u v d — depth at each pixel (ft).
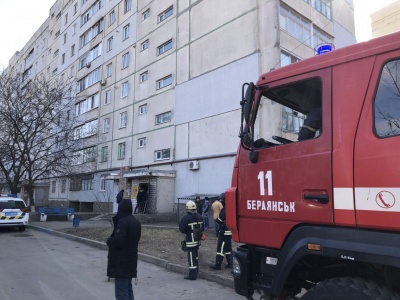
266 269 11.79
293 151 10.96
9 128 74.90
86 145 109.09
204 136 68.08
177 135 75.41
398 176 8.54
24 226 58.29
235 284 12.48
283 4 60.03
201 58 71.15
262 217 11.63
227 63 64.80
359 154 9.37
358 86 9.87
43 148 88.63
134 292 21.25
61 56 143.02
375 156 9.05
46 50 162.09
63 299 19.57
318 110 10.80
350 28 81.46
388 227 8.57
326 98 10.46
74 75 129.59
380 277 10.02
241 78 61.62
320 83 10.84
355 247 9.10
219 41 67.10
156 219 67.51
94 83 114.21
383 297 8.71
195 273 24.67
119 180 89.97
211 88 67.72
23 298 19.69
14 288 21.80
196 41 72.90
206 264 28.14
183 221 25.03
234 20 64.39
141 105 89.45
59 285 22.61
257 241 11.71
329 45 13.30
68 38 138.31
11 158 78.59
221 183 63.36
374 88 9.55
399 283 9.69
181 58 76.74
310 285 11.76
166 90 80.69
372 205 8.91
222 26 66.85
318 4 70.08
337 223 9.53
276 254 11.44
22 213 56.90
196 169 69.00
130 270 15.51
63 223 67.26
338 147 9.86
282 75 11.91
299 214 10.47
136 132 90.07
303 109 11.21
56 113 81.87
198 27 72.79
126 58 98.94
